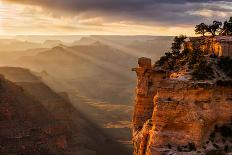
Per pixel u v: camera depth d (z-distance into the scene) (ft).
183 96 126.93
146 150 136.67
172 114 126.93
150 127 141.38
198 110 125.80
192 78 131.75
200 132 124.57
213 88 126.21
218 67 136.46
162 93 129.70
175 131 127.13
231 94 127.34
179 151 124.57
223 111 126.93
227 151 123.03
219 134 126.41
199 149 123.95
